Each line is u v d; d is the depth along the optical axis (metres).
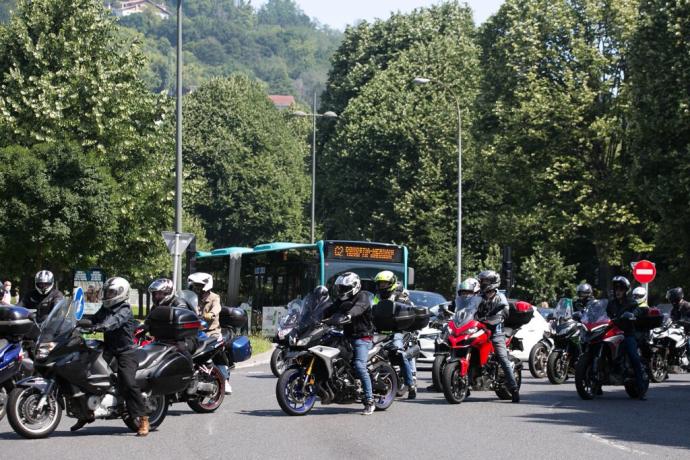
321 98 74.81
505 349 17.77
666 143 41.31
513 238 53.56
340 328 15.90
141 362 13.76
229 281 42.09
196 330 14.42
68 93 44.09
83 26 45.69
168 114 47.94
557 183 48.28
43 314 17.27
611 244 48.34
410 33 70.25
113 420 15.51
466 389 17.58
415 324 17.78
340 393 15.79
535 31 50.25
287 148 98.88
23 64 45.00
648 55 40.91
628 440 13.12
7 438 13.27
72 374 13.21
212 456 11.70
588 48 48.84
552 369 21.50
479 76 61.50
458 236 48.72
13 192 40.59
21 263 42.25
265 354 31.81
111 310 13.46
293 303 24.56
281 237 93.00
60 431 14.09
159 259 50.28
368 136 62.41
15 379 14.90
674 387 21.83
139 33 47.66
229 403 17.70
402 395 18.33
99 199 41.47
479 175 55.06
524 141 49.59
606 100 48.88
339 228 65.69
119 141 45.69
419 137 60.88
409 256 60.81
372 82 65.94
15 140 43.44
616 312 18.58
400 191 61.03
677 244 41.56
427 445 12.58
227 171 91.31
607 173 49.53
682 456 11.80
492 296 17.84
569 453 11.98
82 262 43.50
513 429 14.15
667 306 39.44
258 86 100.25
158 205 47.84
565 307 22.14
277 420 15.15
